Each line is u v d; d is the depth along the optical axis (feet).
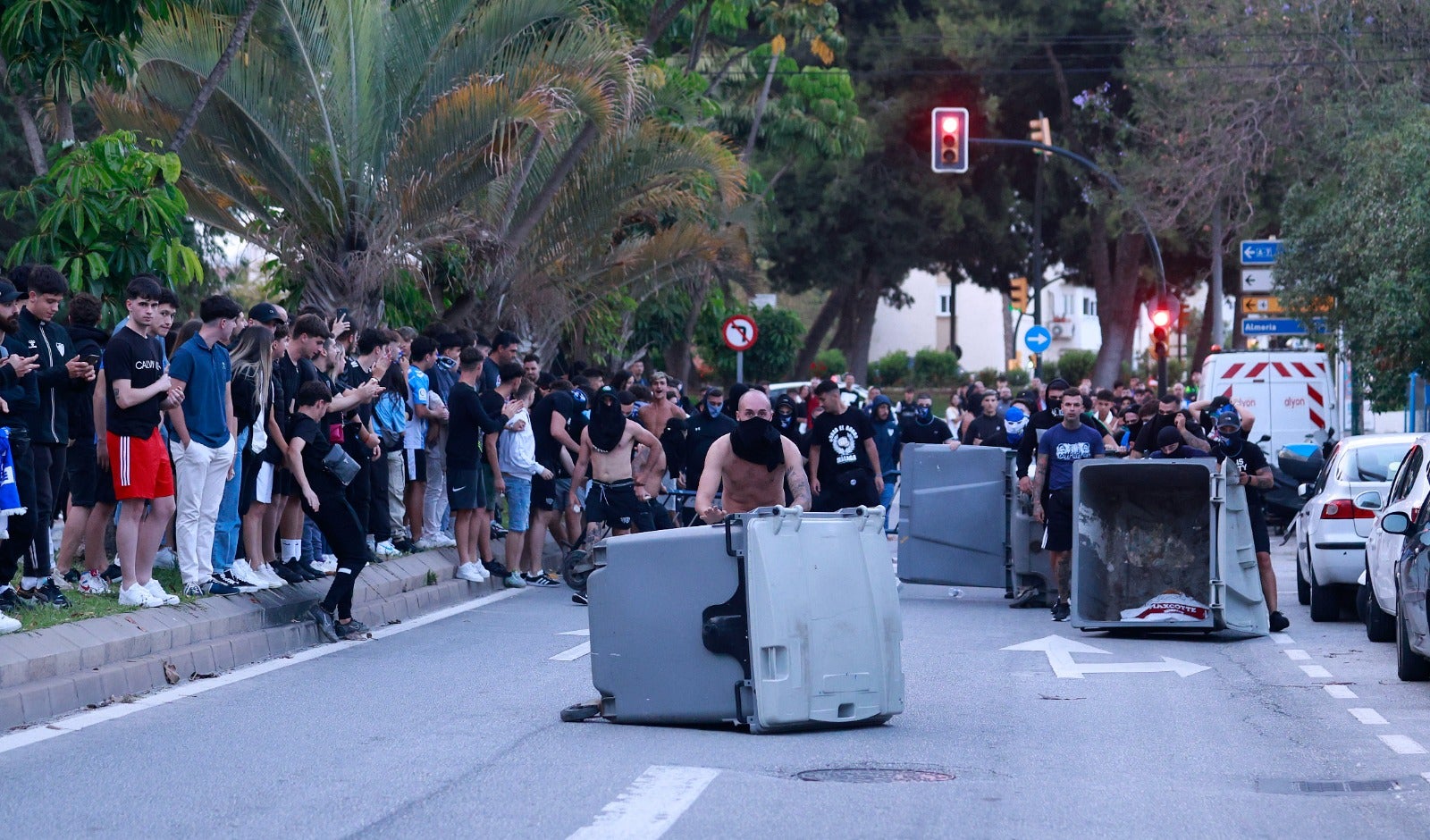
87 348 53.26
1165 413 66.74
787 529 39.11
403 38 90.68
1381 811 31.27
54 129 76.43
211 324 53.36
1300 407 125.80
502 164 91.66
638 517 69.05
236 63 84.07
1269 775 34.94
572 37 92.17
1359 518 65.46
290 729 38.86
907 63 215.10
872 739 38.52
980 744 38.09
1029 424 69.05
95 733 38.22
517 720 40.34
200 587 53.57
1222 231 173.58
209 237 127.13
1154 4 179.63
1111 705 44.45
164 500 50.85
